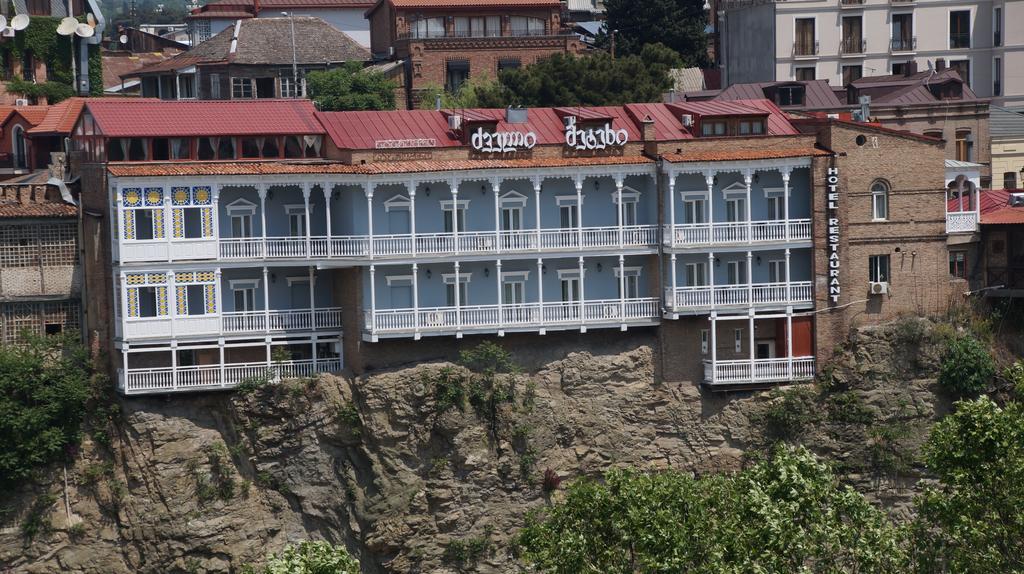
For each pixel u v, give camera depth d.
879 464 167.50
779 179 169.38
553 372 163.88
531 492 159.75
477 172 160.62
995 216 174.25
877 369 168.25
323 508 156.38
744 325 168.62
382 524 155.00
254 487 156.12
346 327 160.50
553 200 165.50
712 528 126.31
